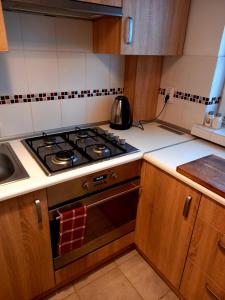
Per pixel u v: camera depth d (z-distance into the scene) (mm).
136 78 1709
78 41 1510
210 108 1619
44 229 1175
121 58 1739
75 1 1080
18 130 1501
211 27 1446
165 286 1536
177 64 1701
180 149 1452
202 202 1111
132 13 1283
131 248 1797
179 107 1771
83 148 1398
